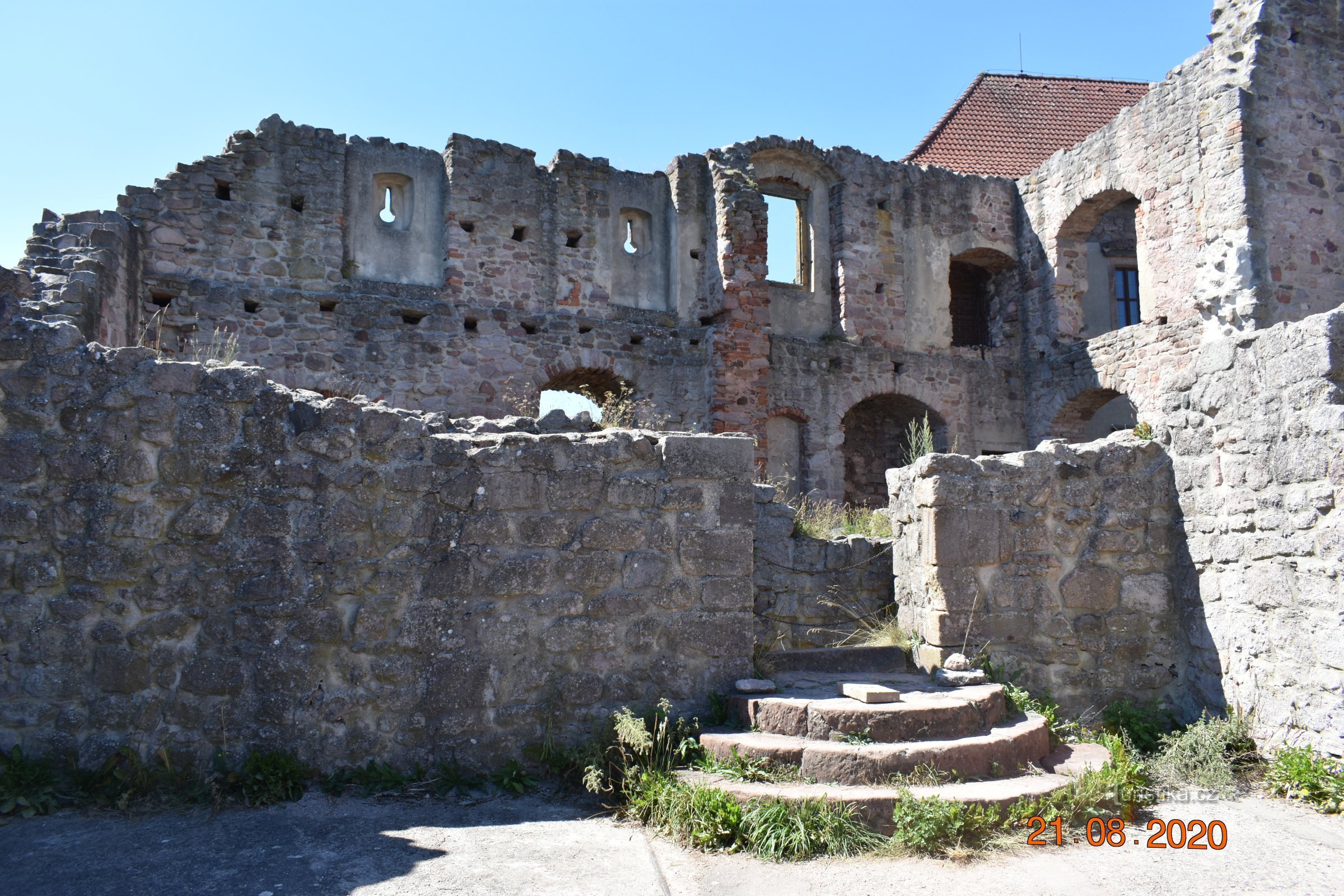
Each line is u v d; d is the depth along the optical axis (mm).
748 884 3664
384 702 4629
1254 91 13281
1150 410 14852
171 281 11898
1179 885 3688
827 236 17156
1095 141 16234
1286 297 13062
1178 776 5012
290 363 12414
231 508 4574
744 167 15250
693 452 5246
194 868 3611
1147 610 5957
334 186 13141
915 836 3947
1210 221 13703
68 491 4441
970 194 18031
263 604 4543
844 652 5961
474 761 4691
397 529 4746
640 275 15180
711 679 5137
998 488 5879
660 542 5137
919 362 16969
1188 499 5867
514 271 14094
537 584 4902
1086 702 5812
